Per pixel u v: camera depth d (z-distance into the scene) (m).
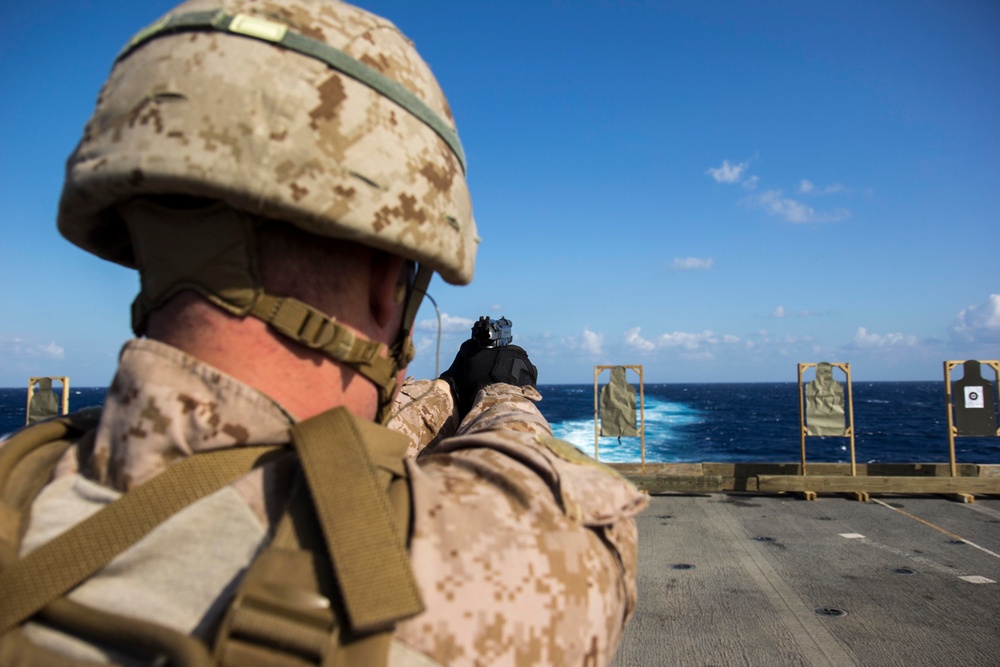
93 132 0.61
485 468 0.67
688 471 8.10
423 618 0.53
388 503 0.55
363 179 0.59
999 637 3.62
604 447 23.64
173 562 0.55
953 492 7.19
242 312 0.60
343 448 0.57
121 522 0.56
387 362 0.72
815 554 5.19
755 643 3.61
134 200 0.62
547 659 0.57
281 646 0.48
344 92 0.60
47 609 0.54
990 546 5.36
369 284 0.68
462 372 1.30
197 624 0.53
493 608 0.55
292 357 0.62
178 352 0.59
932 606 4.07
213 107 0.57
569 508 0.65
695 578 4.66
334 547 0.51
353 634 0.50
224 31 0.60
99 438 0.61
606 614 0.63
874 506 6.85
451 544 0.57
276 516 0.57
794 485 7.34
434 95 0.71
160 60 0.60
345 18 0.66
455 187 0.70
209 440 0.58
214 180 0.55
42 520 0.59
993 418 7.87
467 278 0.75
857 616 3.95
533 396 1.17
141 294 0.66
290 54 0.60
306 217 0.57
